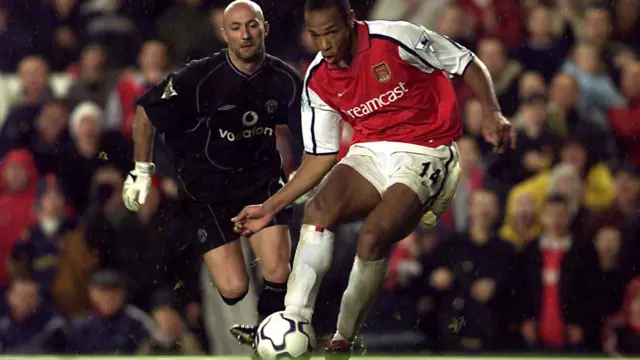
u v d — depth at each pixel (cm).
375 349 2903
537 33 3728
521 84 3566
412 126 1789
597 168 3325
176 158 2177
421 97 1781
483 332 2947
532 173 3294
